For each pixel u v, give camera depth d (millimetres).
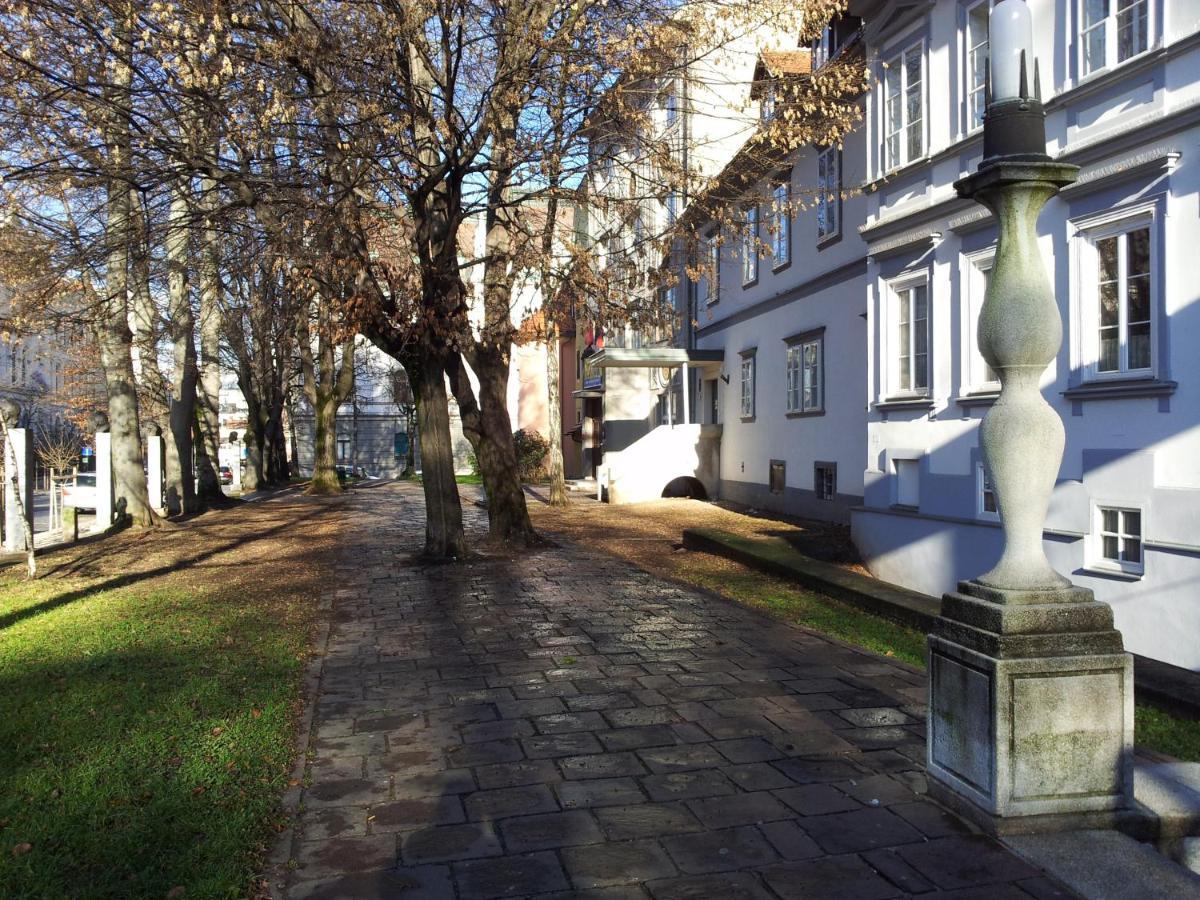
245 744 5516
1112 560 8227
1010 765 4301
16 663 7469
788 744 5625
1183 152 7770
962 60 10766
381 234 12406
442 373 13883
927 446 11219
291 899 3824
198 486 26750
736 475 23547
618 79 11852
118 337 19016
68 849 4117
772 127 12547
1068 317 8969
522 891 3889
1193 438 7625
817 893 3857
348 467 62219
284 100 10461
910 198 11859
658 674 7285
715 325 25047
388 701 6621
